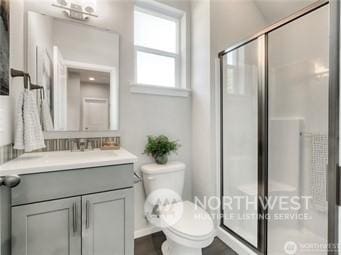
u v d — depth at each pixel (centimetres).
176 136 202
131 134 180
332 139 66
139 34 198
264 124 178
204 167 193
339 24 64
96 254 119
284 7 194
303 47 173
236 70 187
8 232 97
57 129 152
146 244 173
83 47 162
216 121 187
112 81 172
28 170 101
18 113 120
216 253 164
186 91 206
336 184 65
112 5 173
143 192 182
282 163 183
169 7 201
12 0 118
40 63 146
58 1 149
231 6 197
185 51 210
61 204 109
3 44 98
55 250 109
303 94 173
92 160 119
